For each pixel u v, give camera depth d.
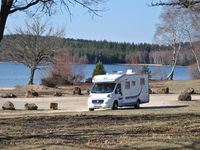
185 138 12.89
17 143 12.11
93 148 11.20
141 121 18.58
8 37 67.31
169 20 84.62
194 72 85.00
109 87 33.12
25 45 66.06
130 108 34.16
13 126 17.03
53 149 11.09
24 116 22.55
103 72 63.62
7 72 107.25
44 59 66.44
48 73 67.00
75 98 46.19
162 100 42.38
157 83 67.75
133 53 119.06
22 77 88.88
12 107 32.28
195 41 83.31
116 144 11.82
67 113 25.52
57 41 68.38
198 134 13.90
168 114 22.28
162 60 101.06
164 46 97.62
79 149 11.08
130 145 11.66
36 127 16.70
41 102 41.38
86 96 49.22
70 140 12.64
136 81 34.97
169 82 68.88
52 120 19.47
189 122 17.80
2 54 67.88
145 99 35.84
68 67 68.06
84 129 15.78
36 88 56.28
